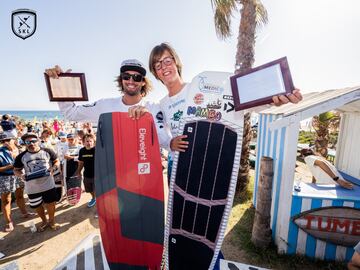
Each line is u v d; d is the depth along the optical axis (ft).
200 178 6.69
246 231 11.78
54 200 12.14
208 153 6.63
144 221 6.55
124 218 6.56
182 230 6.84
